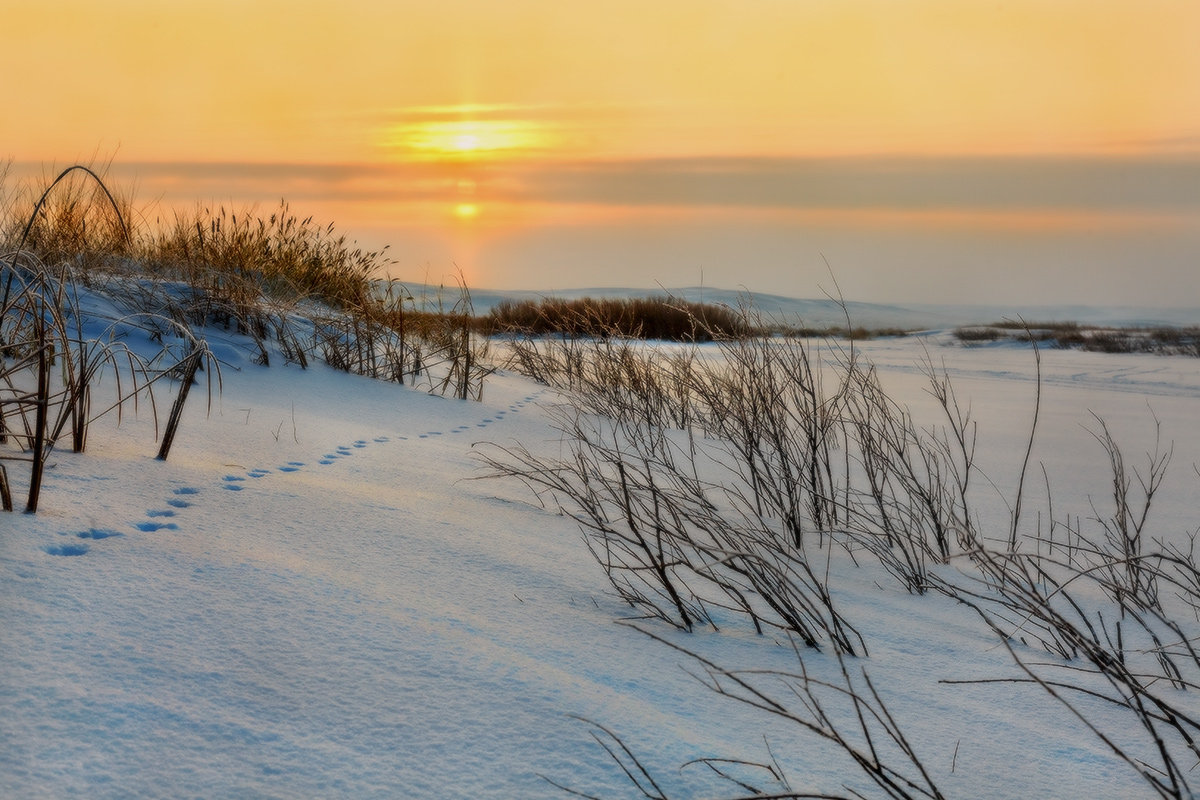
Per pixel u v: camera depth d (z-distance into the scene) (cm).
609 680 193
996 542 385
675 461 525
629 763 154
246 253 790
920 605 288
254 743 146
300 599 204
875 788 160
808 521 402
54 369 424
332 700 162
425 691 170
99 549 214
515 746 155
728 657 221
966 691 214
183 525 246
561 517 342
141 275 661
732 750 166
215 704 155
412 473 381
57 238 590
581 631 223
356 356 697
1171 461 596
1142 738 195
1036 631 268
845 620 262
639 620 240
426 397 645
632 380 687
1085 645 202
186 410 427
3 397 337
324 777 140
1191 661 252
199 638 177
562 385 846
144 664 163
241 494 290
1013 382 1171
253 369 582
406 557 257
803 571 319
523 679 180
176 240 760
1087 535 400
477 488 369
